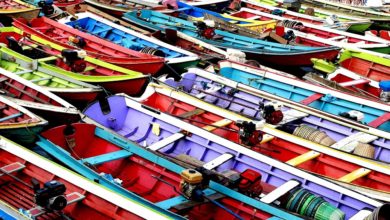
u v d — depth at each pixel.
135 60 15.05
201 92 14.34
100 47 16.55
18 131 10.09
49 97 12.23
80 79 13.80
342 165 10.90
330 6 25.70
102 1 22.20
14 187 9.30
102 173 9.87
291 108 13.49
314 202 9.23
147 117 12.09
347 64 17.78
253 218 9.04
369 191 9.88
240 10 23.09
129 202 8.41
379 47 19.20
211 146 11.12
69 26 17.66
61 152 9.92
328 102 14.50
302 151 11.35
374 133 12.27
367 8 25.62
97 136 11.04
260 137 11.30
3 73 13.38
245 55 17.19
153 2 22.56
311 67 18.28
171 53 16.84
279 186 10.00
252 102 13.93
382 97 14.83
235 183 9.40
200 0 24.69
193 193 9.03
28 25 17.66
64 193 8.54
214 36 18.56
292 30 19.58
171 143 11.21
